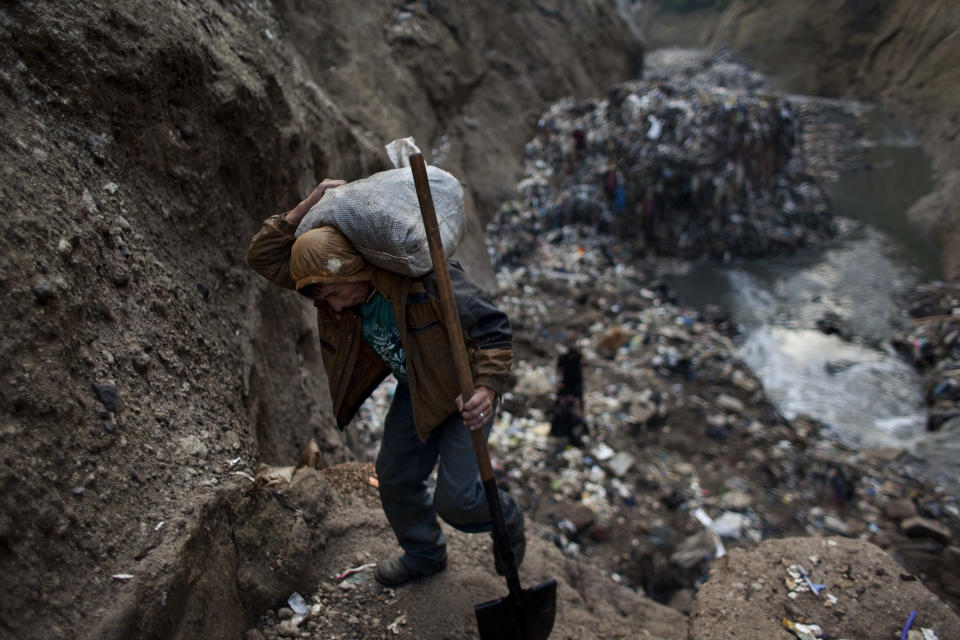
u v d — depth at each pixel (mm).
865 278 12484
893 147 19578
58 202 2160
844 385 9438
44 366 1831
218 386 2750
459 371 1954
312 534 2664
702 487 7137
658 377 9203
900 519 6875
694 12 35938
